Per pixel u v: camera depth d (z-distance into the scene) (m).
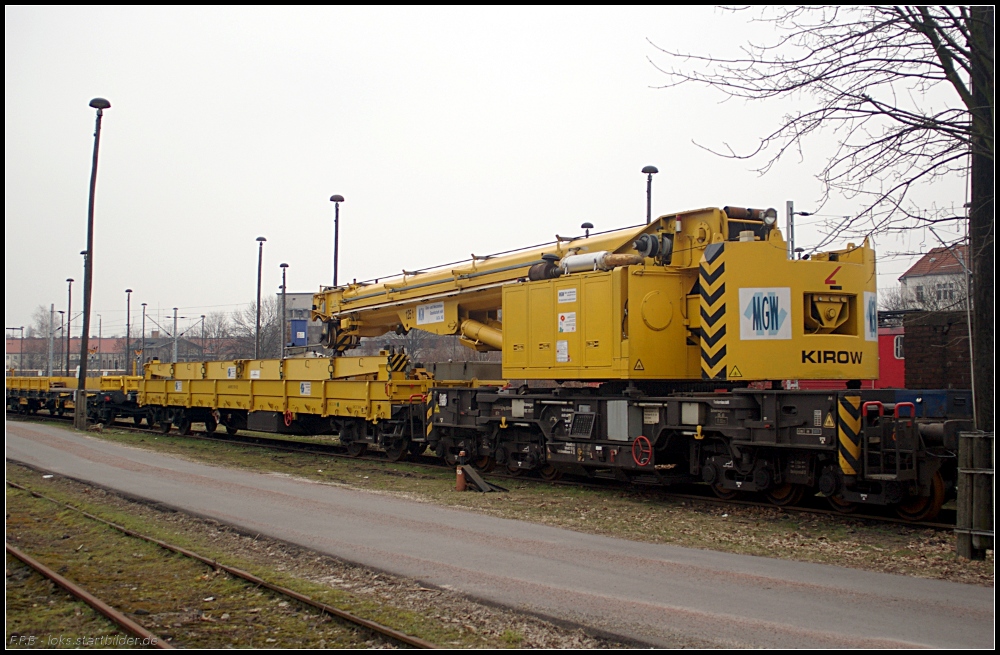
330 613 7.34
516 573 8.55
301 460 20.08
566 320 14.38
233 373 25.59
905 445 10.82
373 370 20.30
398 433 19.45
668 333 13.39
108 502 13.59
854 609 7.27
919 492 11.02
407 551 9.59
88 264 29.22
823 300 12.14
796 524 11.45
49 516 12.42
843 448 11.09
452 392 17.66
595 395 14.55
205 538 10.78
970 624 6.84
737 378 11.98
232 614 7.50
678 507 12.98
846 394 11.14
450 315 18.31
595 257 14.00
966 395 12.20
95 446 22.44
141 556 9.77
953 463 11.45
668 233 13.58
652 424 13.42
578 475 16.67
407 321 19.61
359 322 21.19
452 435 17.83
